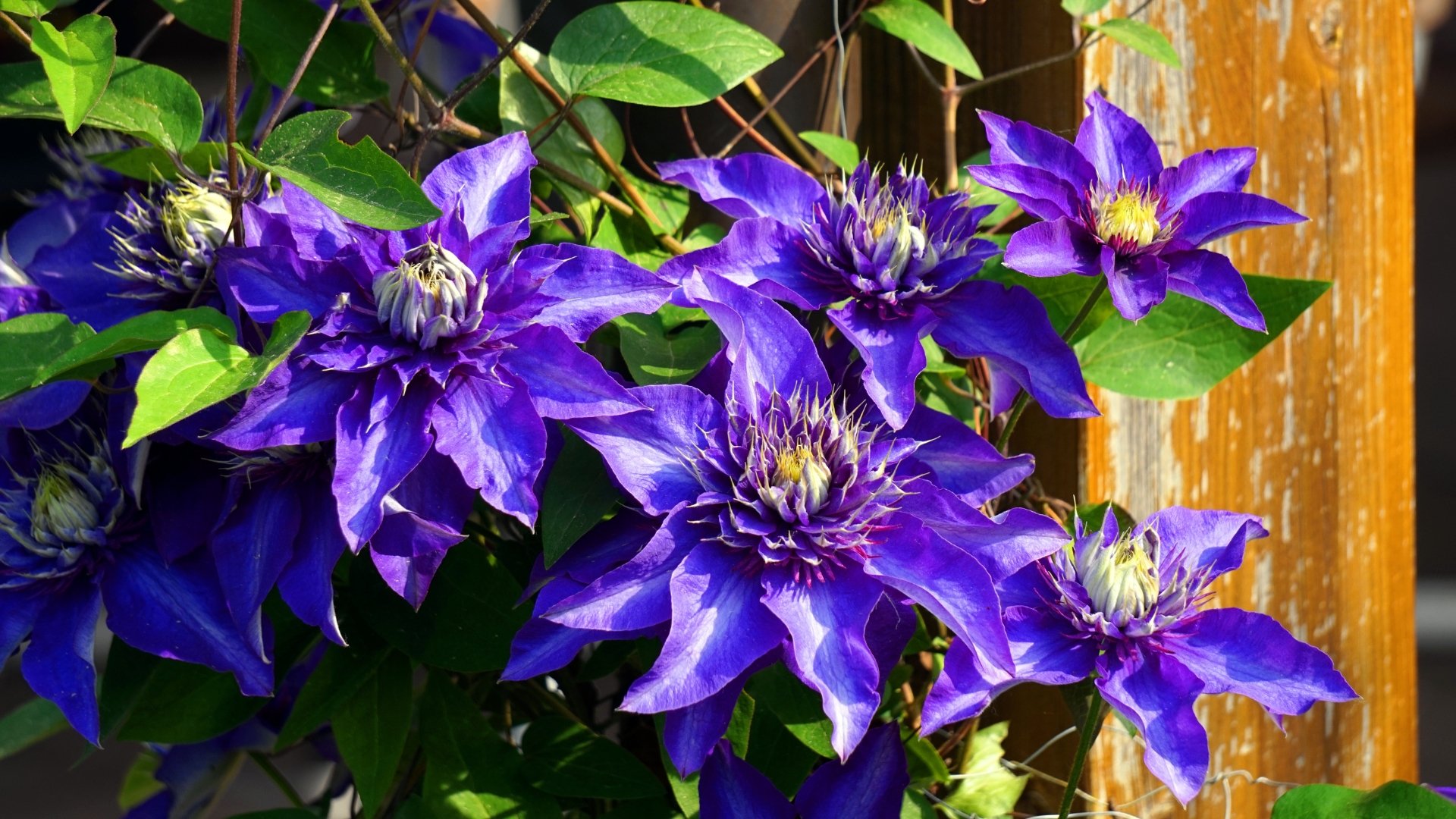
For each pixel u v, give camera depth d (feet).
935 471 2.55
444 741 2.68
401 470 2.43
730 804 2.58
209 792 2.97
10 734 2.85
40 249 2.73
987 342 2.55
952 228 2.64
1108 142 2.65
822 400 2.54
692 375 2.60
